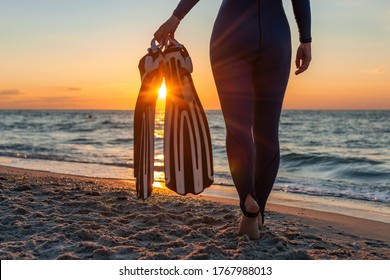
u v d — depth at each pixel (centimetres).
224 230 326
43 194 470
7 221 353
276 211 482
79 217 368
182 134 320
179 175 320
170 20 298
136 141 322
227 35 282
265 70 289
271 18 286
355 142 2264
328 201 607
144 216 372
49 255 280
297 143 2230
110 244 300
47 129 3519
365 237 367
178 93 316
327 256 292
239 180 285
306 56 311
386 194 670
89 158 1227
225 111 287
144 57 314
